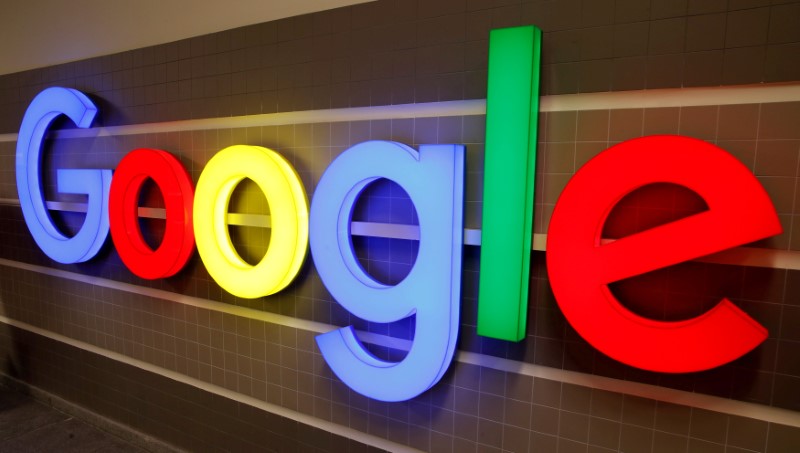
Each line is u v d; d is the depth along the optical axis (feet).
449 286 5.52
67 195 10.02
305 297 7.18
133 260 8.44
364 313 6.12
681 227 4.39
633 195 4.99
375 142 5.82
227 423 8.27
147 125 8.55
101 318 9.75
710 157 4.23
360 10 6.35
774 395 4.59
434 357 5.69
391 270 6.40
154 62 8.31
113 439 9.73
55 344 10.66
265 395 7.77
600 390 5.31
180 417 8.86
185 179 7.80
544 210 5.41
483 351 5.90
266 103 7.23
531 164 5.11
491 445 5.99
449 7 5.76
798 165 4.38
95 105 8.99
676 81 4.74
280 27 7.00
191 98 7.97
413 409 6.48
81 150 9.58
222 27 7.53
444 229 5.47
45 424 10.23
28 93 10.27
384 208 6.35
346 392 6.99
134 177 8.25
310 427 7.38
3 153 10.94
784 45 4.33
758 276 4.57
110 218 8.61
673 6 4.69
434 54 5.90
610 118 5.04
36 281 10.79
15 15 10.16
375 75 6.32
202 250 7.43
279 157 6.88
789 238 4.45
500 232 5.17
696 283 4.81
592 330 4.86
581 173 4.75
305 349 7.27
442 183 5.42
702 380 4.85
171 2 8.01
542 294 5.50
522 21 5.36
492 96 5.05
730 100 4.58
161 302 8.82
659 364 4.61
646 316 5.04
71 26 9.32
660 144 4.41
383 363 6.22
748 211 4.13
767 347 4.58
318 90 6.77
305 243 6.95
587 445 5.43
